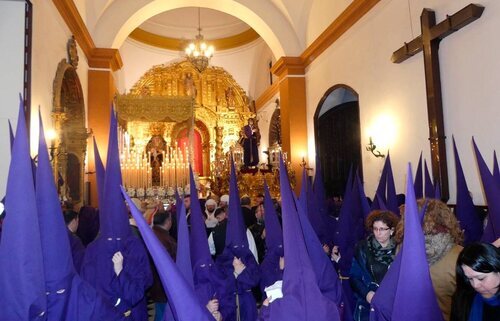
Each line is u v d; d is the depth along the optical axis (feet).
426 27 19.89
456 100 18.78
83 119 30.19
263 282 10.57
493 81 16.66
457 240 7.23
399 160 23.47
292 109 36.73
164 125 47.62
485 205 16.69
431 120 19.70
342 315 9.12
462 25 18.02
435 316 4.64
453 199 18.85
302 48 37.29
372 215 8.92
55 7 23.47
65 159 23.86
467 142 18.13
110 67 33.47
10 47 16.97
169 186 30.27
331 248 13.10
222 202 20.79
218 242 13.96
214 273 9.39
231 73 59.41
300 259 5.62
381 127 25.23
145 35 54.19
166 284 4.51
